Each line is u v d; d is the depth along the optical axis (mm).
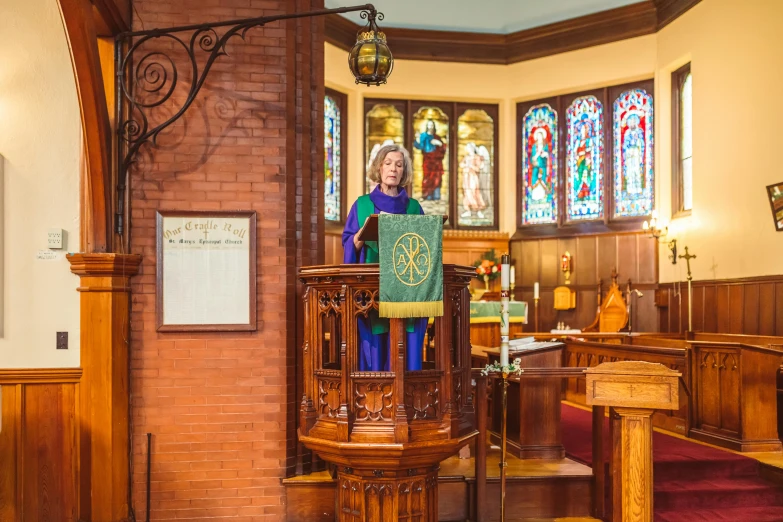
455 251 14547
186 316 5625
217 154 5723
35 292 5523
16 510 5320
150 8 5691
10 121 5547
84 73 4891
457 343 4789
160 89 5684
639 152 13414
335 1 13016
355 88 13836
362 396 4438
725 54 10766
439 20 14047
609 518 5695
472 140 14844
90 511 5391
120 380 5477
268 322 5715
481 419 5625
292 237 5828
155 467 5582
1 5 5562
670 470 6254
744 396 6691
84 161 5562
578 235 13875
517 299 14602
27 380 5332
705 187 11281
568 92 14148
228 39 5703
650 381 4098
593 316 13625
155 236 5645
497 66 14594
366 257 4914
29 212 5531
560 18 13805
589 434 7488
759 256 9875
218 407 5648
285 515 5648
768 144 9750
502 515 4910
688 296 11344
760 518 5738
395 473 4559
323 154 6191
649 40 13055
